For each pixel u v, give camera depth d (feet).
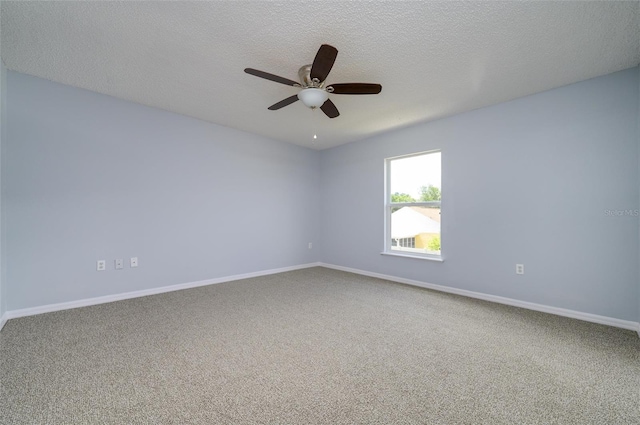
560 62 7.70
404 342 7.23
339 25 6.28
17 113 8.89
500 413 4.63
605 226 8.36
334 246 17.31
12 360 6.27
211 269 13.37
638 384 5.40
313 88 7.36
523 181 9.91
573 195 8.90
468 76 8.50
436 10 5.78
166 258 12.00
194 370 5.92
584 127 8.71
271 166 15.79
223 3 5.67
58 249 9.59
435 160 12.80
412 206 13.56
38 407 4.76
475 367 6.04
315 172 18.13
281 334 7.71
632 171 7.95
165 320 8.71
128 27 6.50
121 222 10.85
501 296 10.43
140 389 5.27
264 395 5.12
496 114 10.56
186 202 12.57
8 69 8.67
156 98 10.62
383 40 6.80
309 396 5.09
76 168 9.93
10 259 8.78
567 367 6.01
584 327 8.13
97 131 10.32
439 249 12.49
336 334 7.72
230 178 14.08
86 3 5.75
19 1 5.70
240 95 10.23
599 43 6.81
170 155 12.09
